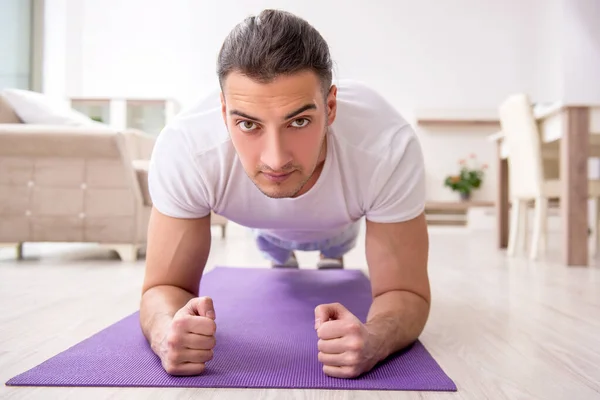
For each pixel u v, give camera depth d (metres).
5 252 3.12
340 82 1.17
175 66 6.74
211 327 0.87
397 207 1.10
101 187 2.68
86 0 6.72
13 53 5.85
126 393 0.82
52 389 0.83
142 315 1.05
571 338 1.22
